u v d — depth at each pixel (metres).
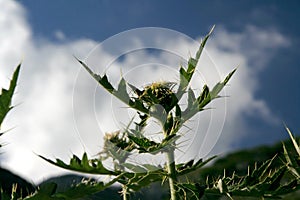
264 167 0.91
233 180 0.91
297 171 0.90
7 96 0.79
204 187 0.88
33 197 0.82
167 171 0.86
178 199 0.86
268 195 0.90
